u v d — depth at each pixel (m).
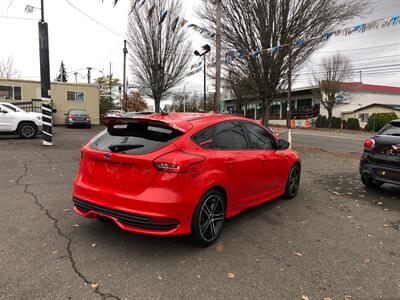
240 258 3.47
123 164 3.46
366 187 6.95
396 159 5.79
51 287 2.81
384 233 4.32
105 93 38.16
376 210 5.33
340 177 8.06
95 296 2.71
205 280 3.01
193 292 2.81
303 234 4.20
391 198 6.11
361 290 2.93
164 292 2.80
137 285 2.89
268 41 12.72
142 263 3.28
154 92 23.39
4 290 2.74
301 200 5.83
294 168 5.92
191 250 3.62
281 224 4.55
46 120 11.91
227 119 4.36
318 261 3.46
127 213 3.34
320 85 38.81
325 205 5.55
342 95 39.78
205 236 3.71
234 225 4.46
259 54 12.79
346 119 39.91
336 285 3.00
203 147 3.72
